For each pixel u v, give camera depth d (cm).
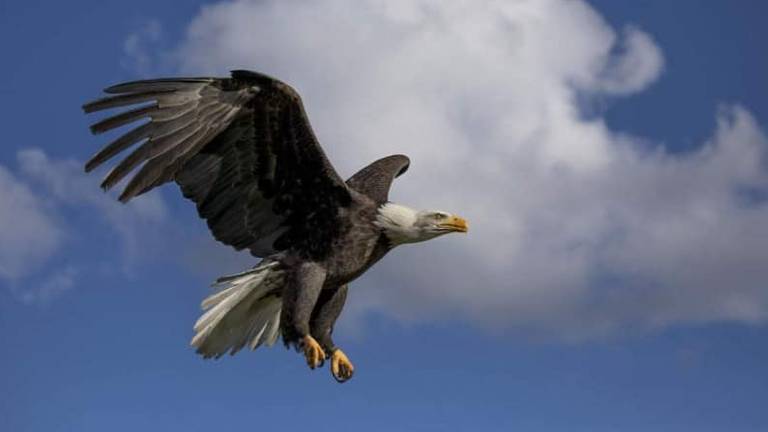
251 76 1423
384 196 1555
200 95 1430
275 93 1434
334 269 1481
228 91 1434
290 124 1449
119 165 1415
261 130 1452
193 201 1464
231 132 1449
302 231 1485
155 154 1421
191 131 1430
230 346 1461
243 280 1459
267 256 1487
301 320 1451
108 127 1412
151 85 1418
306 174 1473
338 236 1480
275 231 1491
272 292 1480
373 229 1488
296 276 1467
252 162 1466
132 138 1416
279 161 1469
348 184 1569
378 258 1500
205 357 1455
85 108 1409
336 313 1504
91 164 1409
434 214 1490
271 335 1476
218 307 1445
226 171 1464
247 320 1470
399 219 1487
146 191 1425
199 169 1455
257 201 1483
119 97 1412
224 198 1473
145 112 1418
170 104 1423
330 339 1498
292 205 1484
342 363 1490
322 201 1482
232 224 1485
